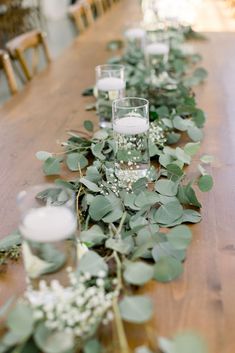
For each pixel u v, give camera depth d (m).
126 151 1.25
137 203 1.07
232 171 1.34
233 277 0.91
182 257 0.92
